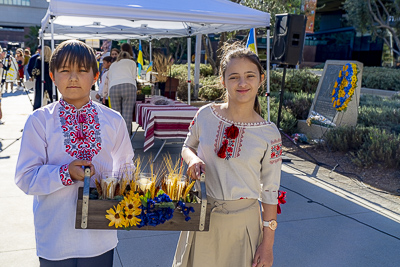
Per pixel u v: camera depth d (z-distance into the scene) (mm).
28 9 71500
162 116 5797
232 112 1880
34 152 1627
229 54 1877
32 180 1578
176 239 3592
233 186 1828
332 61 8258
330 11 43938
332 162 6352
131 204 1593
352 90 6809
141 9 5055
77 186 1663
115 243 1795
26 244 3336
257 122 1867
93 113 1728
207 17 5430
